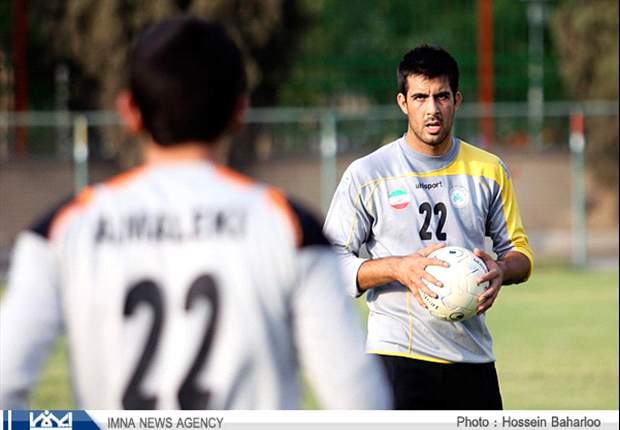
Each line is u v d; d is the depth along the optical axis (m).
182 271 10.13
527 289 69.12
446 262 20.91
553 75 124.00
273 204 10.35
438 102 22.00
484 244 22.56
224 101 10.21
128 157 93.62
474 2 156.88
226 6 97.06
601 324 53.38
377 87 121.06
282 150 95.81
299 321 10.24
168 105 10.10
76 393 10.20
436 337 21.89
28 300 10.09
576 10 111.62
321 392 10.33
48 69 108.62
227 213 10.27
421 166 22.42
